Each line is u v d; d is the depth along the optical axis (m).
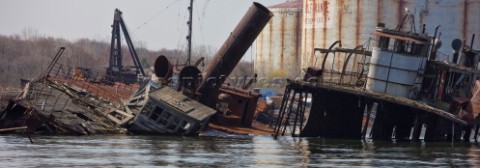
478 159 198.75
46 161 173.50
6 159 174.38
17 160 173.50
